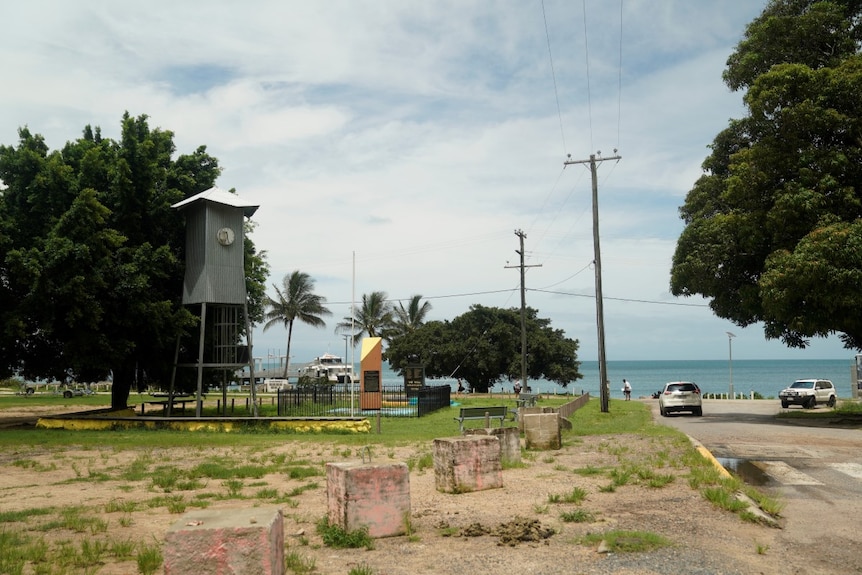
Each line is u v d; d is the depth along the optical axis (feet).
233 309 97.66
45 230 90.53
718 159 108.17
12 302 91.15
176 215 100.37
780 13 99.45
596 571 20.49
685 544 23.45
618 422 90.99
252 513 18.85
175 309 97.86
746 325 106.32
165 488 38.04
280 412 113.39
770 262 82.99
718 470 38.37
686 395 109.70
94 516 30.27
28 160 92.02
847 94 83.15
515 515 28.60
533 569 20.80
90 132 110.22
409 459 48.08
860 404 125.90
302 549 23.71
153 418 84.69
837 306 77.25
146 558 21.66
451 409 128.36
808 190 81.82
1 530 27.35
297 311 240.94
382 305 246.47
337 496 25.34
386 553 23.00
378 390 121.29
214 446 62.28
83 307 85.15
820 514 29.07
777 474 40.91
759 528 26.03
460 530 25.89
